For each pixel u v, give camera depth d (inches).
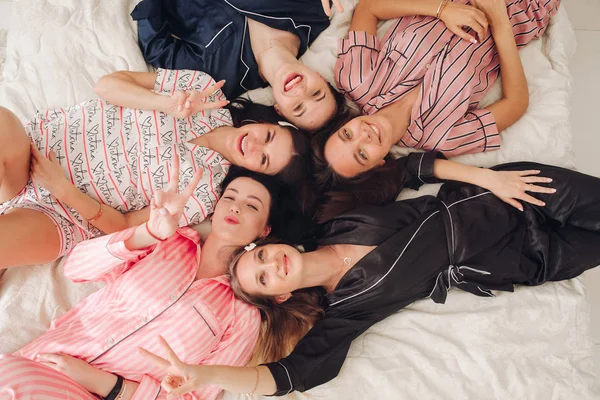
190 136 56.6
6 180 49.8
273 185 55.6
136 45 61.6
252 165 55.3
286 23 60.0
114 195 54.4
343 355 52.0
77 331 51.0
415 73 58.6
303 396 51.9
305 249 57.0
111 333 49.9
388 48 60.2
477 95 59.9
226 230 53.3
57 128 53.9
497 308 54.7
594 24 73.6
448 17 57.7
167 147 54.8
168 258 52.2
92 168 53.7
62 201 51.1
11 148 47.4
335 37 63.2
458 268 52.6
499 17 57.0
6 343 50.9
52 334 50.8
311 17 61.7
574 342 54.7
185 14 61.9
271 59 58.6
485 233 53.4
